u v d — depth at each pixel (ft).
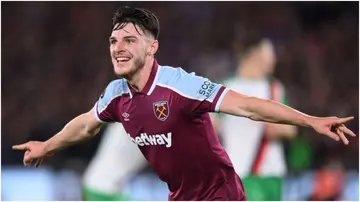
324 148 138.00
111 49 54.90
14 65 187.93
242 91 88.22
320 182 118.01
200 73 183.21
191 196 58.18
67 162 130.11
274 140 88.58
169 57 191.01
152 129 55.36
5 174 129.08
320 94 175.32
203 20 199.21
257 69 88.48
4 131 164.35
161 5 201.16
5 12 199.00
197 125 54.90
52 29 199.00
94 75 184.96
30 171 128.77
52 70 187.32
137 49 54.19
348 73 185.88
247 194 87.45
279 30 195.93
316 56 188.34
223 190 57.36
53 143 63.67
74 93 179.42
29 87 181.27
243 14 199.00
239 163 87.20
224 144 89.35
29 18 199.52
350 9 205.16
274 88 89.10
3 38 193.57
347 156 138.51
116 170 100.22
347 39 196.54
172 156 56.08
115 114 58.59
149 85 54.75
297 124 51.42
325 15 205.36
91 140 134.00
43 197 126.72
